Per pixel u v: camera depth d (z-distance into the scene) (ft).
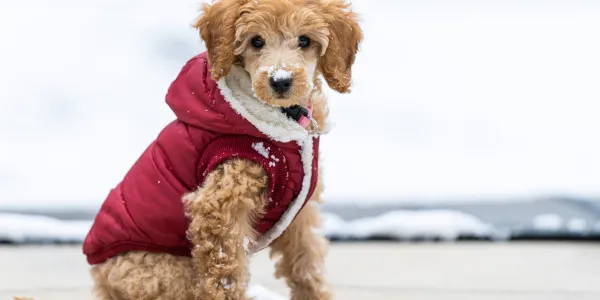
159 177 5.51
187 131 5.49
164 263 5.52
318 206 5.81
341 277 6.71
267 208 5.50
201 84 5.47
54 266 7.00
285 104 5.36
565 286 6.47
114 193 5.62
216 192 5.39
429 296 6.30
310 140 5.47
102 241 5.56
